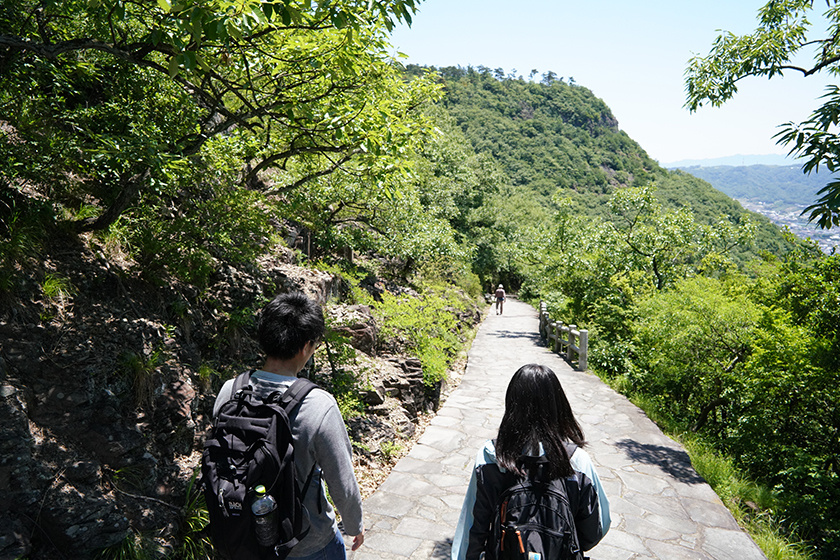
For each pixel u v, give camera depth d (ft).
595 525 5.11
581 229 63.00
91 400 9.64
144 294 13.02
